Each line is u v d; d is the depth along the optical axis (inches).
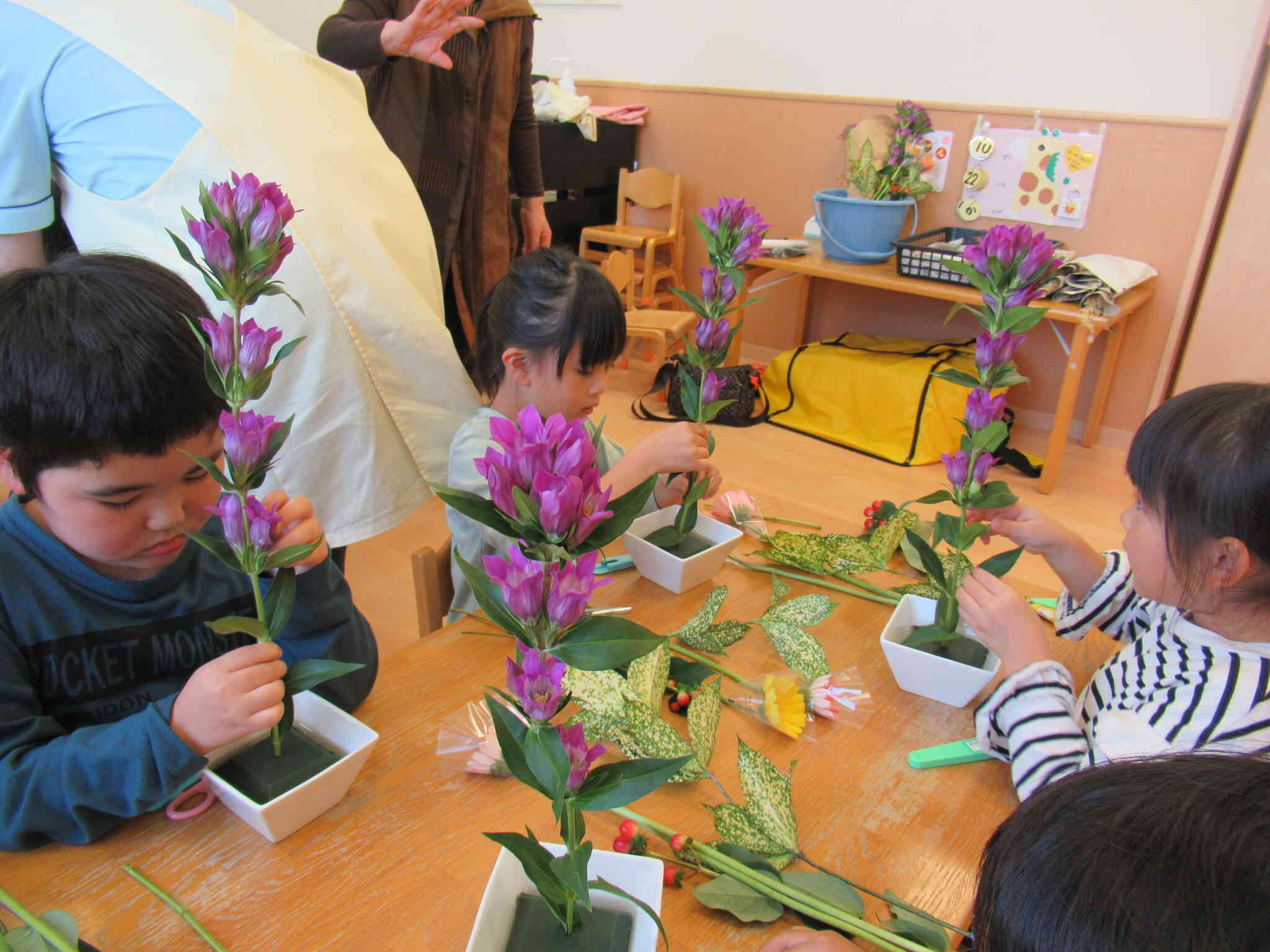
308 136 56.3
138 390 25.8
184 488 29.2
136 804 26.5
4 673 29.3
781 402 143.6
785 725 33.4
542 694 18.7
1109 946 14.6
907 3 135.5
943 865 28.1
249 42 56.4
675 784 30.9
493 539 48.8
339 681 32.7
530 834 20.8
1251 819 14.9
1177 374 129.5
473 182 93.5
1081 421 138.1
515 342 51.3
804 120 151.6
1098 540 107.0
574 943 22.6
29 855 26.6
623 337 53.2
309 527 32.5
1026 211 134.3
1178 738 29.6
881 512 50.8
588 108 157.9
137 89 50.4
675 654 37.4
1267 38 108.9
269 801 26.9
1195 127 117.5
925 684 36.3
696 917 25.9
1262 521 27.3
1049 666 32.7
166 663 34.1
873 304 154.1
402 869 26.7
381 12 81.0
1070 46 124.5
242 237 23.0
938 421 125.5
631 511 19.0
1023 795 30.8
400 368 60.4
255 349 23.6
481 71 89.3
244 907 25.1
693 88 162.2
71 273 27.2
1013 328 32.8
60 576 31.3
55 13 49.3
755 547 48.8
